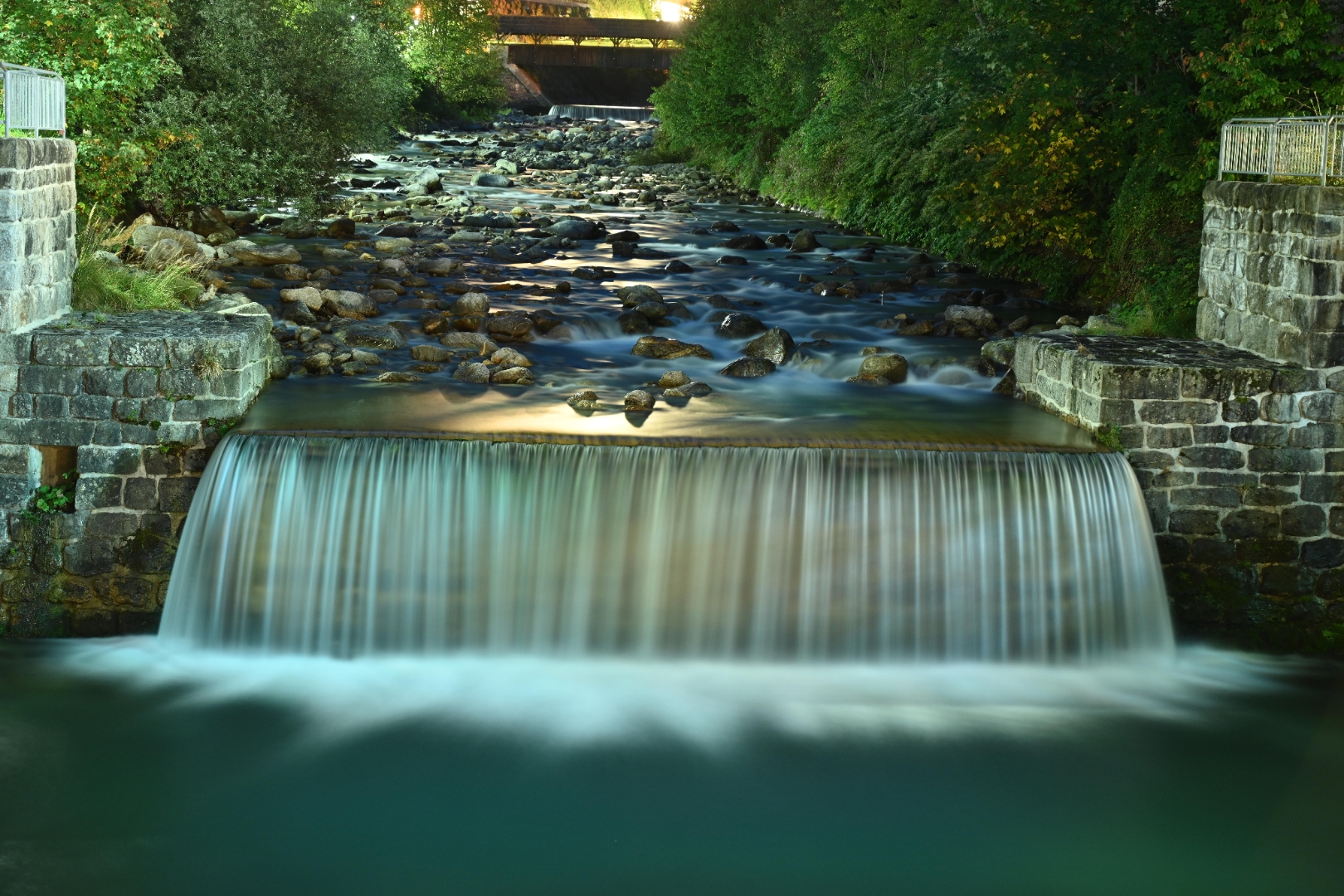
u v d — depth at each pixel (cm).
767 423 1138
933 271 2291
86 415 1020
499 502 989
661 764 858
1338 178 1074
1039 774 860
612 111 7781
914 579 1005
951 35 2483
